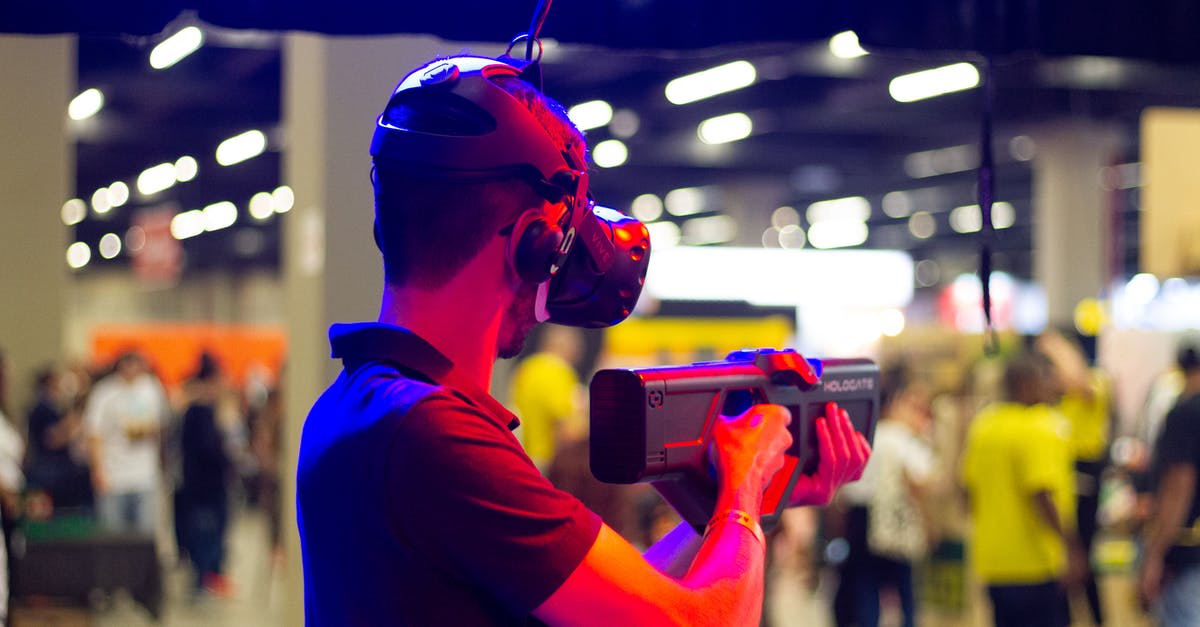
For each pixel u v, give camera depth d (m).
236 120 17.16
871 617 6.27
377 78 4.30
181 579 10.18
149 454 8.65
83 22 2.14
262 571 10.66
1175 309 9.37
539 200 1.07
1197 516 4.85
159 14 2.17
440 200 1.05
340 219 4.30
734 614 1.01
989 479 5.35
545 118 1.10
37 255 9.14
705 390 1.15
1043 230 16.75
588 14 2.40
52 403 8.55
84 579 7.34
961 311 17.42
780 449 1.15
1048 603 5.28
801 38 2.45
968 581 6.36
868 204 28.66
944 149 20.30
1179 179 9.33
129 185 25.19
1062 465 5.29
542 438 7.62
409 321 1.08
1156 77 14.05
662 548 1.22
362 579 1.01
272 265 34.88
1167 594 4.90
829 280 19.55
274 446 11.50
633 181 24.31
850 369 1.28
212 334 20.09
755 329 12.05
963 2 2.51
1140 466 7.58
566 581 0.96
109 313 30.19
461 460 0.97
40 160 9.13
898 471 6.24
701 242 36.94
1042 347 7.27
